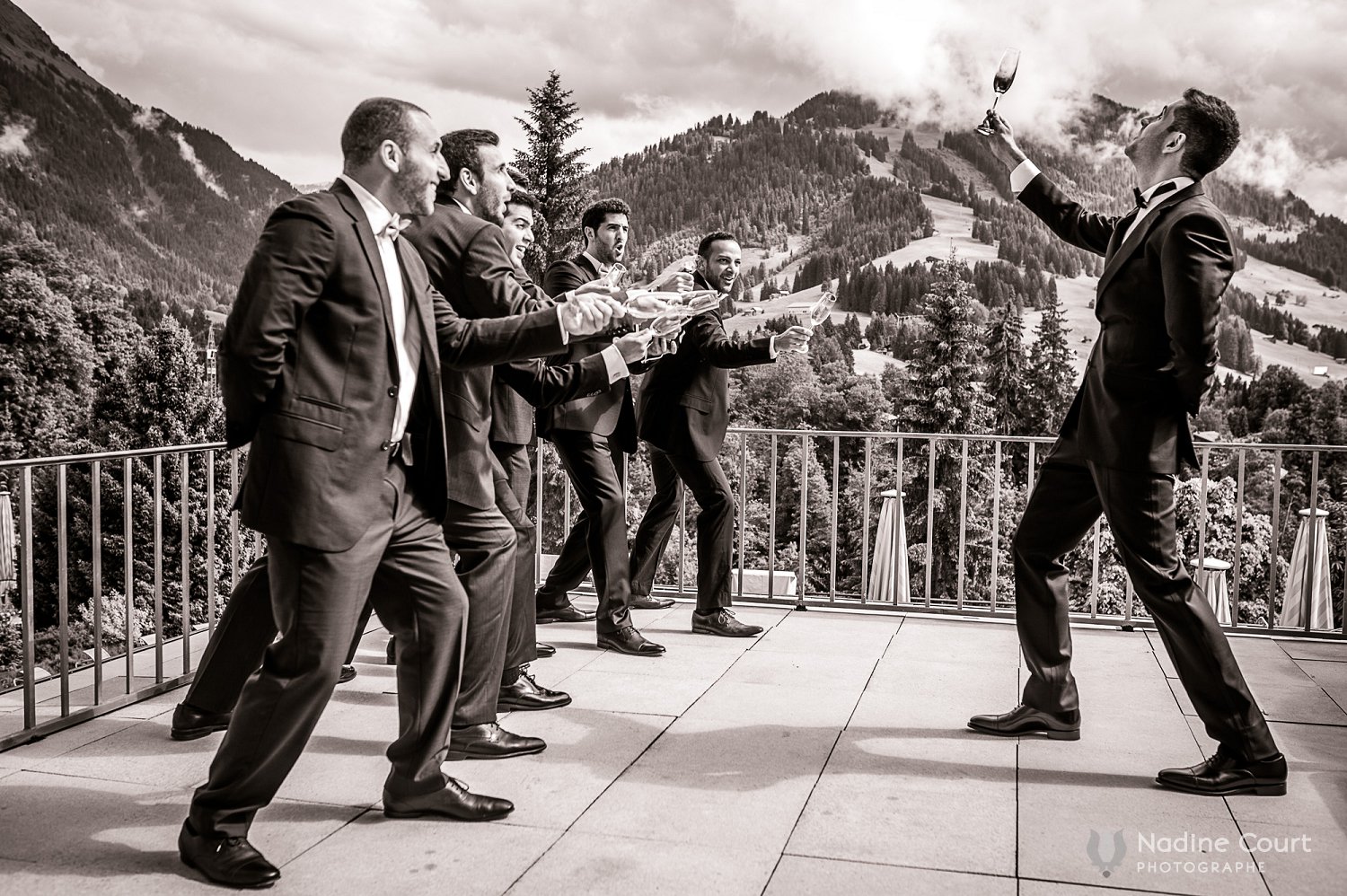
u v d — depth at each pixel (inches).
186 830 99.0
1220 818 112.4
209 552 164.1
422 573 105.8
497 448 151.9
